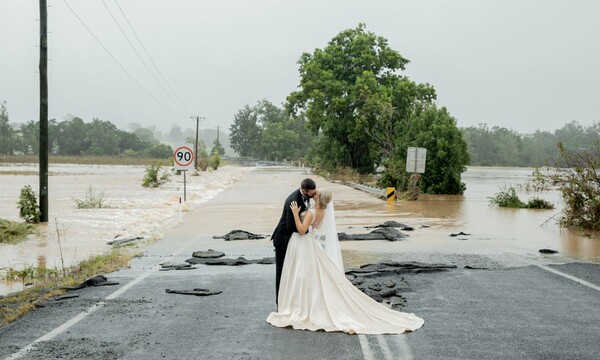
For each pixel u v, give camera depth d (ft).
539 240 47.57
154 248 44.98
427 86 169.48
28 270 35.47
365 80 168.86
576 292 28.71
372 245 44.52
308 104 187.83
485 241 46.85
